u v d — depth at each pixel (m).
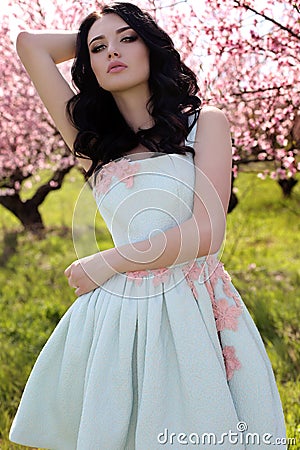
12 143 8.83
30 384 2.68
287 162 4.93
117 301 2.57
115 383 2.50
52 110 2.93
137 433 2.44
